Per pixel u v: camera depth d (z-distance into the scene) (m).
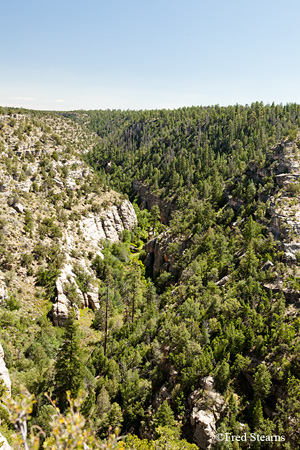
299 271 74.88
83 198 154.88
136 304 97.38
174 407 53.66
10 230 97.69
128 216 172.38
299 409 43.28
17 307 77.38
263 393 48.31
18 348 64.19
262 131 189.38
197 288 86.44
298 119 195.00
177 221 146.25
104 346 76.75
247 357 53.88
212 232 117.94
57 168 152.88
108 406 53.56
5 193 112.06
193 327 63.81
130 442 41.69
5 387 43.91
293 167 128.12
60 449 11.27
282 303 61.22
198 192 166.38
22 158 140.38
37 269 92.62
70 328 53.34
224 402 49.47
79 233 127.69
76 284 96.88
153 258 148.00
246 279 75.44
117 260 133.25
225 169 171.12
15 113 181.75
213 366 55.22
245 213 120.88
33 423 41.25
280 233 93.75
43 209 121.38
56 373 54.06
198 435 46.59
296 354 50.34
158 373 61.78
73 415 11.96
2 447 23.58
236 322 61.72
